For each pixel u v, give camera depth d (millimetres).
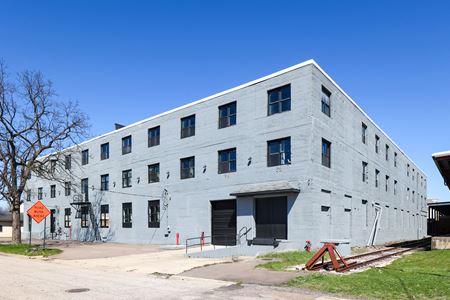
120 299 10359
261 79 26906
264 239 24359
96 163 43094
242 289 11852
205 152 30141
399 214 44344
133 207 37062
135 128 37938
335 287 11391
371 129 36000
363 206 32688
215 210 29219
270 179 25438
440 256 19234
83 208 44594
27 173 36094
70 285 12742
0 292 11492
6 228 65750
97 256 23984
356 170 31266
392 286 11195
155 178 34969
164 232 33062
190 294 11062
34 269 17531
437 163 23797
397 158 45406
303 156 23953
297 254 20625
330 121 26719
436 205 59531
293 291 11336
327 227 25391
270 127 25891
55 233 49344
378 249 28062
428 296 10055
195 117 31484
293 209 24047
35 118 36188
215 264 17891
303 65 24688
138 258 22188
